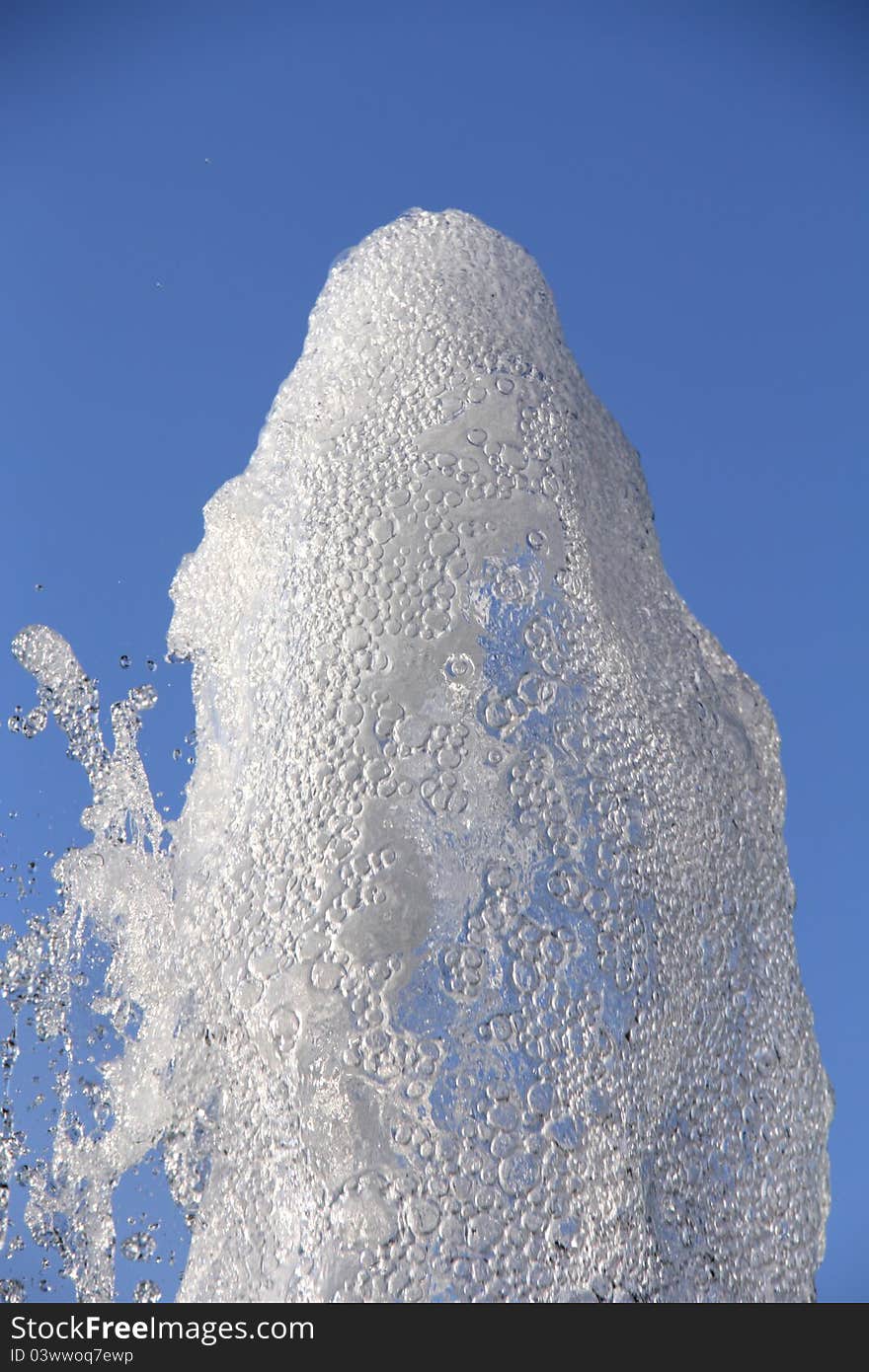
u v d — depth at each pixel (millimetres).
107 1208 737
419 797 681
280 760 717
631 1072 657
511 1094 646
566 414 787
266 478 821
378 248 858
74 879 801
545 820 677
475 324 810
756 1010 697
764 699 777
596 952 664
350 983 658
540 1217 637
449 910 665
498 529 731
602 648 721
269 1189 680
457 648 706
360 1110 646
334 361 830
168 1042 740
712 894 695
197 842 773
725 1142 674
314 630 731
